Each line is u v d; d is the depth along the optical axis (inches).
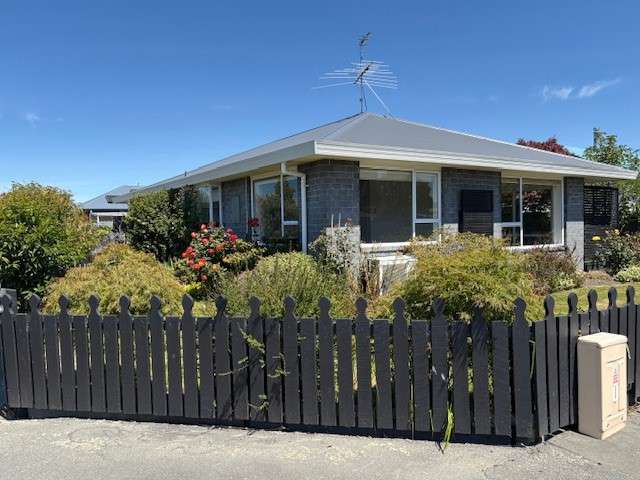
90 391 142.3
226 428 134.7
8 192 283.6
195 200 535.8
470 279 137.3
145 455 118.9
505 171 424.5
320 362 129.0
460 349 123.6
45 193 292.4
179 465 113.6
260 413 133.0
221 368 134.1
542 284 358.0
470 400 127.1
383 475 107.7
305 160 339.3
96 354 141.3
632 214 616.4
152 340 137.4
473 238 223.6
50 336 144.3
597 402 126.2
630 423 137.3
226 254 362.3
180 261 371.9
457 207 402.9
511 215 454.9
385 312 155.3
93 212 1002.1
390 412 127.0
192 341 135.6
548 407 125.2
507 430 122.2
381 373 126.7
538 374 122.3
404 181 374.3
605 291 359.6
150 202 523.8
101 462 115.7
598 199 519.5
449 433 122.7
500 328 122.3
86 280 198.4
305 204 354.3
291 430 132.3
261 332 131.9
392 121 485.7
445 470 109.6
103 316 140.4
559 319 127.5
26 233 256.2
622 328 144.9
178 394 137.2
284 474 108.7
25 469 113.0
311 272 189.0
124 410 140.3
